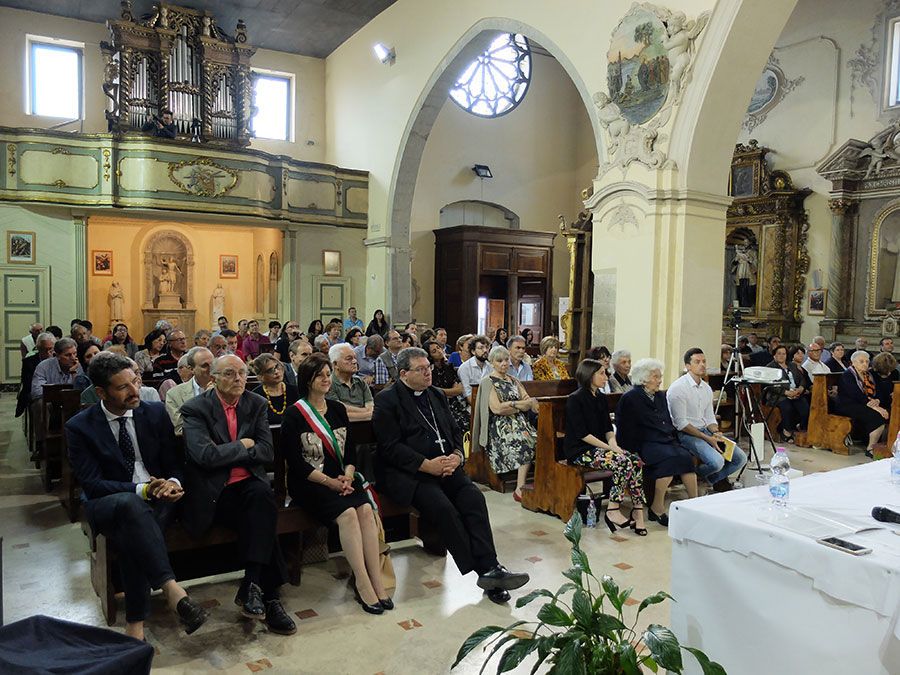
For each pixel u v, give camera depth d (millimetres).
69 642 1626
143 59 12328
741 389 6371
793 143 11820
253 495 3426
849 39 11047
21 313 11430
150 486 3283
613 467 4770
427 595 3752
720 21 6383
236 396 3689
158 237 13977
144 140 11453
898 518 2334
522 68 16125
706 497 2637
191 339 14336
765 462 6684
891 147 10438
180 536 3430
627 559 4285
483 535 3760
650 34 6961
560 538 4660
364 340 8672
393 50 12328
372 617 3473
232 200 12094
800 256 11711
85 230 11742
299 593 3770
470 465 6246
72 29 12750
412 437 4051
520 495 5512
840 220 11039
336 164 14680
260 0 12344
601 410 5043
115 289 13250
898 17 10477
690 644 2510
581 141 16766
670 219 6875
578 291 11406
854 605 2004
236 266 14906
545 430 5195
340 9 12617
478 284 14562
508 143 16031
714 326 7188
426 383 4168
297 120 14766
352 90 13938
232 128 13023
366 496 3758
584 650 2027
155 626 3365
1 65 12242
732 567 2363
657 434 5121
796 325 11750
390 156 12680
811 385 8305
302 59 14781
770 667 2242
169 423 3629
